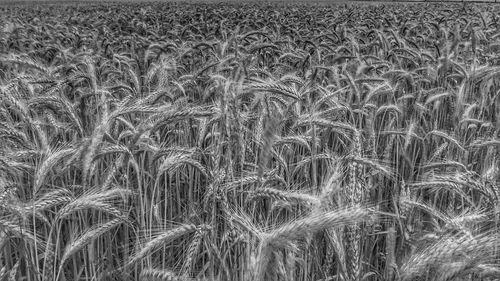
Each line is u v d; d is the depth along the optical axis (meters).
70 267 4.58
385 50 11.08
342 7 44.66
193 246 3.24
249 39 13.17
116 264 4.62
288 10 36.78
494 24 18.72
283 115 4.89
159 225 4.30
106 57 11.91
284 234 2.46
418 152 5.85
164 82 7.20
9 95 4.93
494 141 4.89
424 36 14.01
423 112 7.11
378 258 4.63
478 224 3.50
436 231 3.32
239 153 4.34
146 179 5.13
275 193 3.17
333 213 2.54
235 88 4.31
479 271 2.43
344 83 8.55
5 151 4.92
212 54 10.45
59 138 5.99
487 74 7.18
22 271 4.26
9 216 3.51
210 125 5.12
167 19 26.81
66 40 15.17
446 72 7.87
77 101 6.52
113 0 78.69
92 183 5.00
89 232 3.49
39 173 3.57
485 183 3.55
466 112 6.22
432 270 2.44
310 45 12.23
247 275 2.60
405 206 3.63
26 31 18.52
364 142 5.28
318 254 3.80
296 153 5.88
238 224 3.18
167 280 2.90
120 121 5.06
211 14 30.86
